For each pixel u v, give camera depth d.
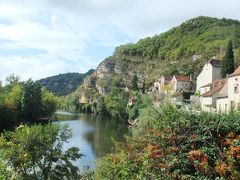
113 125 99.50
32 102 93.12
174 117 10.37
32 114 93.56
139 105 90.12
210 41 174.88
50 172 37.12
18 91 95.00
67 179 37.41
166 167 9.54
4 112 73.50
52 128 38.56
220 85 62.59
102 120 120.06
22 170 34.41
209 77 88.44
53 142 38.47
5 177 14.23
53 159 37.78
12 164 33.75
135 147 10.98
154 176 9.70
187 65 155.38
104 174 12.66
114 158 11.95
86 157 47.00
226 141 9.58
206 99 61.84
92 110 161.25
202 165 9.13
